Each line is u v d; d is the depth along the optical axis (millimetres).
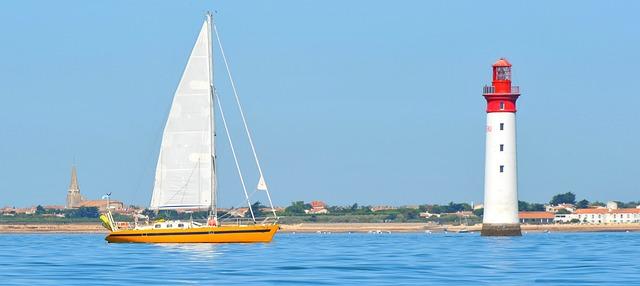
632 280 106938
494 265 132375
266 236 186250
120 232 186000
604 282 104812
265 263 135250
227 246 178500
